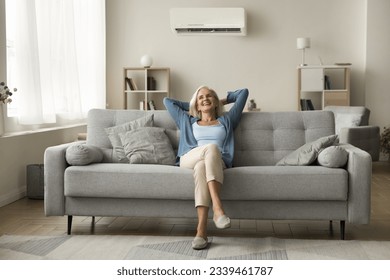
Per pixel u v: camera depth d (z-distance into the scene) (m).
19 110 5.14
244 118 4.19
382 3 8.29
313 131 4.09
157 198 3.54
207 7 8.62
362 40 8.51
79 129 6.91
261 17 8.59
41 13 5.57
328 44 8.55
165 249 3.28
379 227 3.96
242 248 3.31
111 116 4.23
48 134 5.80
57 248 3.30
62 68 6.17
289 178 3.44
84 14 7.30
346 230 3.87
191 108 4.12
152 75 8.75
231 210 3.54
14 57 5.34
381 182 6.21
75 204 3.63
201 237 3.30
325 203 3.49
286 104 8.64
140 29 8.75
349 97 8.27
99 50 7.98
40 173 5.00
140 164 3.83
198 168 3.43
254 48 8.64
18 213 4.41
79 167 3.60
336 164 3.50
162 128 4.14
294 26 8.57
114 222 4.09
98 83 7.96
